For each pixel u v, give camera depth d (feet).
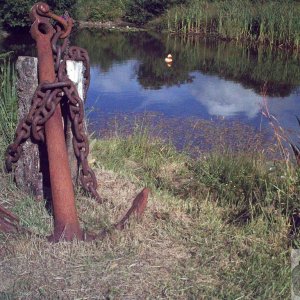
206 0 64.59
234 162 13.94
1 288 7.00
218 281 7.54
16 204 9.03
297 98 30.53
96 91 30.37
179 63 42.91
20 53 43.11
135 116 24.14
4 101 11.62
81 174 9.57
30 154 9.40
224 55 48.06
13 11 52.80
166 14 65.72
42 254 7.66
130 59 44.11
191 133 21.15
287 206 9.84
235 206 10.86
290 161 12.35
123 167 13.09
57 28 9.16
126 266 7.57
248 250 8.41
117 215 9.12
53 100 8.52
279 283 7.54
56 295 6.93
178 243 8.38
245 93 31.76
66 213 8.02
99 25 67.26
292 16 51.85
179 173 13.98
